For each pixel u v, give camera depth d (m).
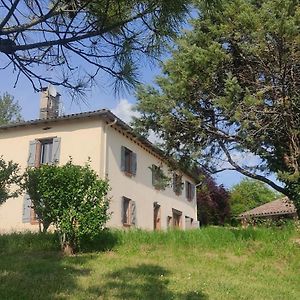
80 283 8.41
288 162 13.07
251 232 13.26
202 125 13.52
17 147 19.34
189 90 13.06
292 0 11.11
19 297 7.21
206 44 12.69
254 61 12.73
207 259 11.51
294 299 8.21
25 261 10.68
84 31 3.30
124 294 7.73
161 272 9.81
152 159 22.98
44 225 12.98
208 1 3.25
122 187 19.30
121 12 3.33
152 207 22.36
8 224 18.14
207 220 32.75
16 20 3.12
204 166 14.14
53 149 18.59
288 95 12.45
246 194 44.72
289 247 12.12
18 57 3.34
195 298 7.70
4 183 9.73
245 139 12.66
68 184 12.33
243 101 11.66
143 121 13.72
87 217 12.21
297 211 14.11
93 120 18.31
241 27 11.84
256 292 8.49
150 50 3.46
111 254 12.00
